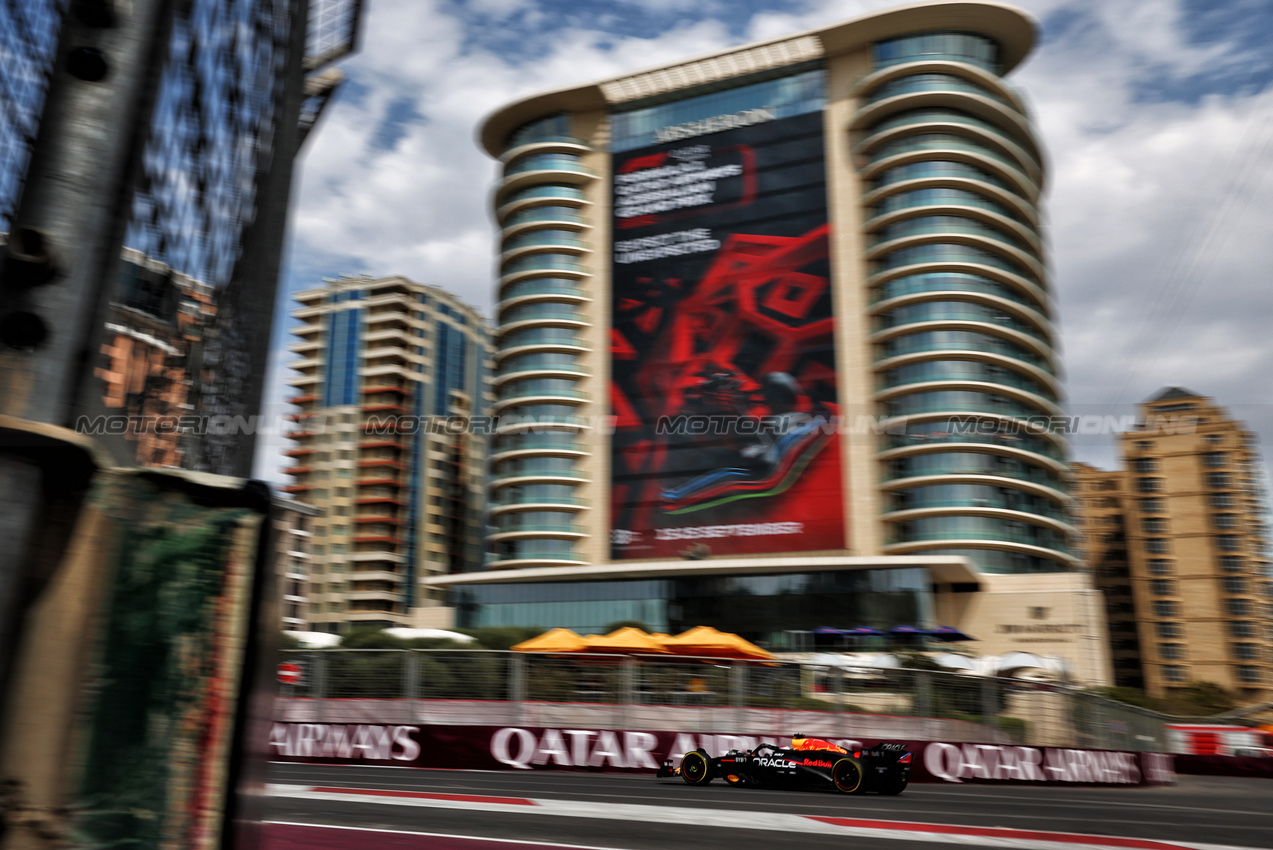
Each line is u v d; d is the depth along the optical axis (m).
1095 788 20.42
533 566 70.44
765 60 76.56
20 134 1.52
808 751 15.44
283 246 2.49
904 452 63.19
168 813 1.67
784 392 68.31
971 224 67.62
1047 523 62.81
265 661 1.85
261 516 1.87
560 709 18.84
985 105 70.06
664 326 73.12
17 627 1.51
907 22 72.00
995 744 19.48
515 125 84.69
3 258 1.48
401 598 107.88
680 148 77.38
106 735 1.62
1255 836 10.38
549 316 75.81
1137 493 105.31
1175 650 99.12
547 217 78.62
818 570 61.19
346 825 9.36
